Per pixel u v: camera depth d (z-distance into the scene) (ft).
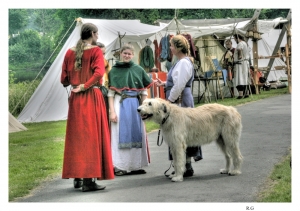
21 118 38.22
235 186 15.97
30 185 17.65
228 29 44.86
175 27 43.39
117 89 18.39
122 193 15.72
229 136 17.62
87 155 15.52
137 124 18.58
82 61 15.61
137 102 18.67
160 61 41.14
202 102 43.65
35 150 25.26
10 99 42.14
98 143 15.64
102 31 38.19
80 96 15.65
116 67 18.62
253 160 19.88
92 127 15.56
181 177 17.10
